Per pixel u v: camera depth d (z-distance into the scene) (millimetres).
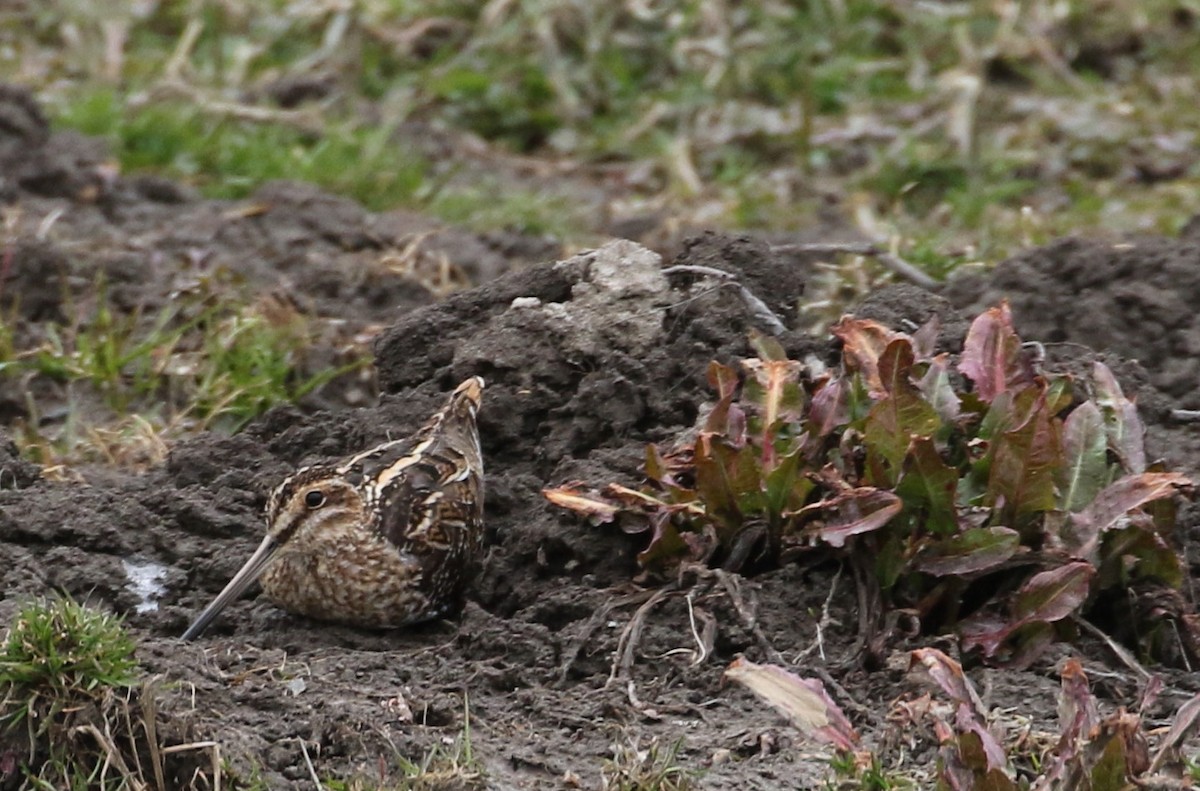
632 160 20234
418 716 8578
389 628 10078
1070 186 18672
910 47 21703
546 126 20875
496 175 19594
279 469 10961
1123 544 9219
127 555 10312
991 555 8938
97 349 13555
